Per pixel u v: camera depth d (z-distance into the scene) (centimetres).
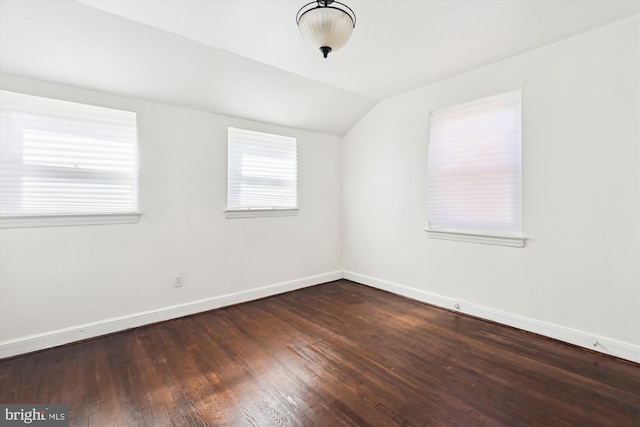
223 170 327
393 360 218
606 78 221
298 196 394
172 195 295
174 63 251
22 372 202
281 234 378
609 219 222
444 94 316
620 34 214
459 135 306
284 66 280
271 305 337
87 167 250
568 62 237
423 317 300
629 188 214
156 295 288
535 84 254
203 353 229
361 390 184
